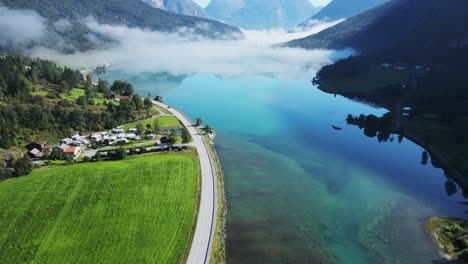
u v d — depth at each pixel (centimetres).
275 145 17662
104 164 13850
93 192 11756
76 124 17525
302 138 18788
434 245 10131
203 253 9306
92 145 16088
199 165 14275
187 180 12769
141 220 10444
